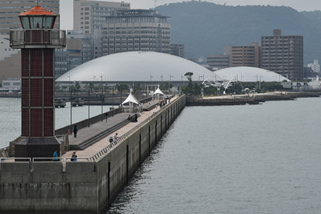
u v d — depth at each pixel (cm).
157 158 12619
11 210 6325
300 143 16400
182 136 17675
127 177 9469
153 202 8281
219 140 16775
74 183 6331
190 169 11238
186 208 8075
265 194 9106
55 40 7012
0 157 6706
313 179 10375
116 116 16438
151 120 13912
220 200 8625
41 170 6312
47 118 7081
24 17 6981
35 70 7050
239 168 11525
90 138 9869
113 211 7444
